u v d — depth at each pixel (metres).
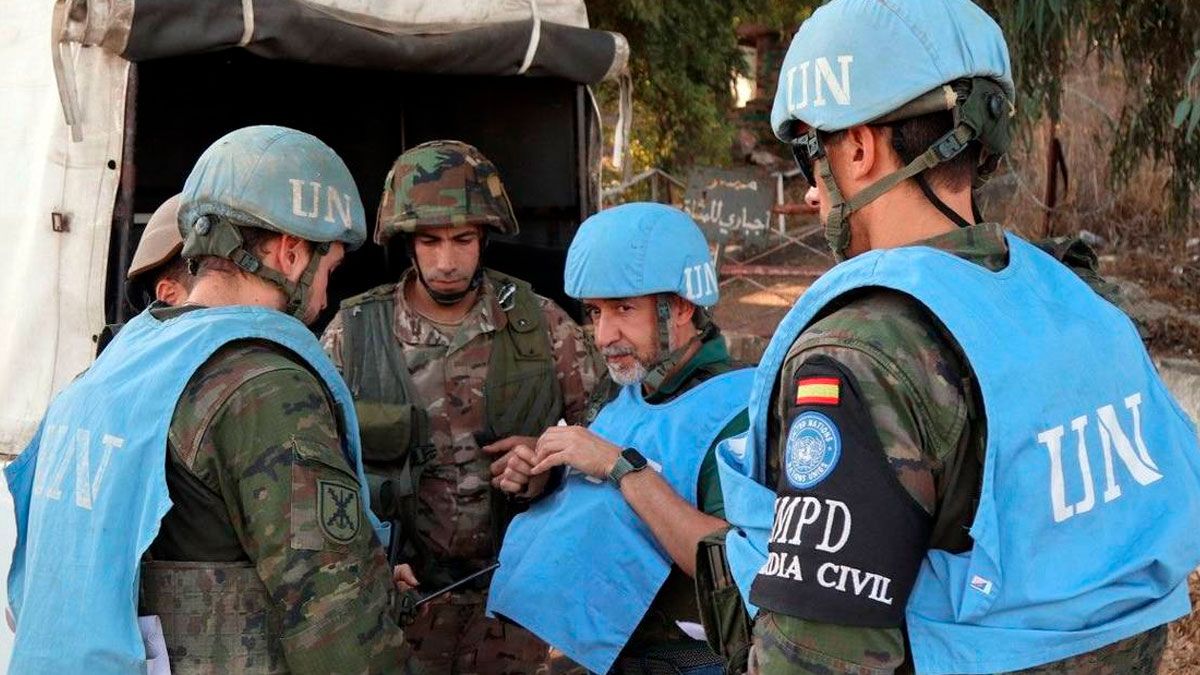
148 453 1.68
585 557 2.12
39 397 2.84
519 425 2.81
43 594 1.74
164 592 1.70
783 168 12.77
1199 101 3.60
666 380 2.23
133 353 1.80
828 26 1.38
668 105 8.48
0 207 3.02
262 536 1.65
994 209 7.75
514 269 3.83
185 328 1.75
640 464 2.08
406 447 2.66
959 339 1.24
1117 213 7.27
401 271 4.00
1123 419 1.33
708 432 2.11
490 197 2.77
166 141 3.65
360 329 2.86
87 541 1.70
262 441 1.67
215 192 1.80
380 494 2.55
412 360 2.80
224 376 1.70
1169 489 1.34
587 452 2.13
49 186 2.84
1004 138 1.40
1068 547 1.26
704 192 7.33
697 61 8.45
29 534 1.83
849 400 1.25
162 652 1.70
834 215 1.42
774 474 1.44
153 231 2.10
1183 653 3.75
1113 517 1.29
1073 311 1.36
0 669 2.62
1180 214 5.50
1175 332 5.73
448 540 2.75
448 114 3.89
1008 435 1.23
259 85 3.79
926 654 1.25
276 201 1.80
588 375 2.92
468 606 2.78
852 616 1.21
